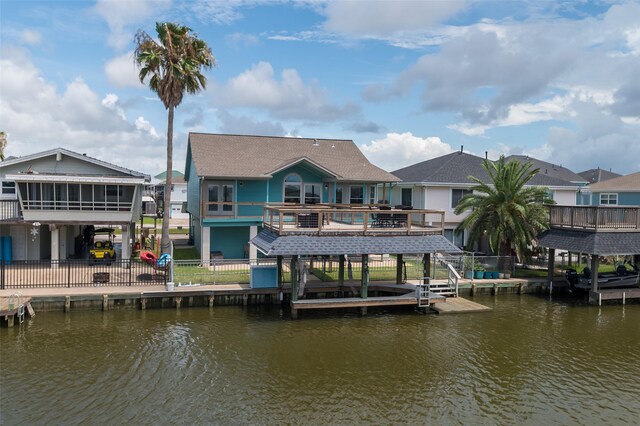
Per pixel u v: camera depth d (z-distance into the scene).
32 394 13.58
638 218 25.77
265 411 12.97
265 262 29.84
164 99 28.11
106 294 21.97
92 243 35.69
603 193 40.06
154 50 27.55
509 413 13.22
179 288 23.38
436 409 13.34
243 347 17.81
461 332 20.11
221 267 28.67
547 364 16.75
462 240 36.44
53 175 27.80
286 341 18.61
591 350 18.20
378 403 13.60
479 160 39.88
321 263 31.45
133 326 19.89
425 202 35.75
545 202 29.52
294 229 21.56
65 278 24.84
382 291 25.30
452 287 25.75
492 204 28.92
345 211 21.69
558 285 27.86
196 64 28.11
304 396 13.92
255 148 35.25
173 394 13.82
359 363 16.50
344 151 37.47
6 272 25.91
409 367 16.23
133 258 31.22
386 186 36.62
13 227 28.84
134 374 15.12
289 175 32.66
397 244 22.09
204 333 19.28
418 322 21.48
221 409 13.02
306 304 21.58
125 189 28.81
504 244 29.59
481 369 16.20
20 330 19.09
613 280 27.30
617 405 13.77
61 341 17.91
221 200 31.27
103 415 12.50
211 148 34.00
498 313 23.22
